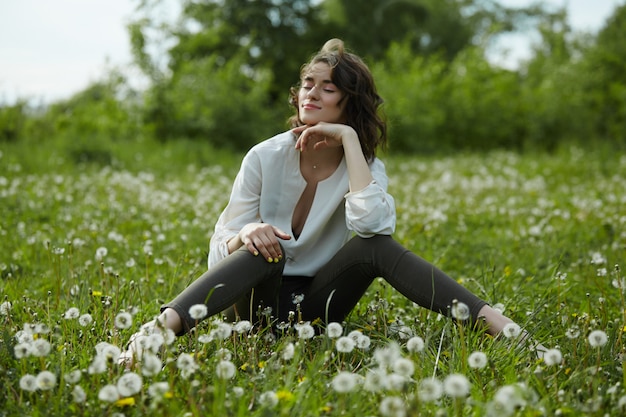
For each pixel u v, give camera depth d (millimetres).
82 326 2557
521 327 2611
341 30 31047
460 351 2303
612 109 16266
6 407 1886
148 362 1824
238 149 14078
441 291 2438
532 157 12922
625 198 7277
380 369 1932
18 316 2809
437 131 15969
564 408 1845
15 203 6340
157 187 8320
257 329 2533
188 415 1766
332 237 2783
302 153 2711
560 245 4816
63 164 9805
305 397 1896
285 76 27859
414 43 36906
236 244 2549
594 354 2320
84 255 4168
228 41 26250
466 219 6223
